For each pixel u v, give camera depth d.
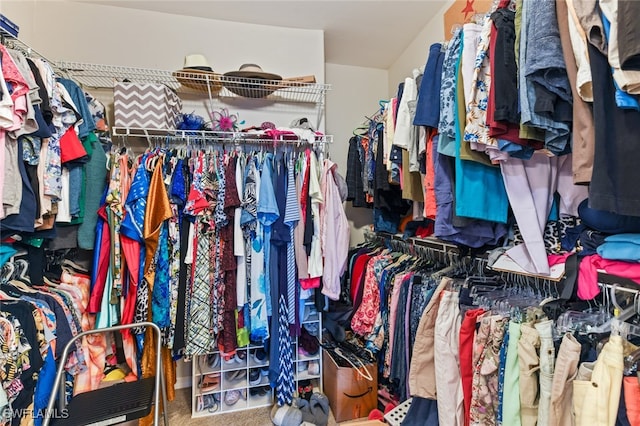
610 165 0.71
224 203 1.78
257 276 1.83
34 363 1.17
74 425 1.22
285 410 1.83
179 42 2.21
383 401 1.91
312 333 2.10
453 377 1.31
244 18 2.28
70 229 1.63
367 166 2.19
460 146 1.07
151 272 1.72
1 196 1.09
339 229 1.99
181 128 1.97
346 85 3.06
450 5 2.11
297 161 1.99
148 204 1.70
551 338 0.97
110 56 2.10
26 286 1.42
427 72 1.21
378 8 2.20
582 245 1.11
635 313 0.89
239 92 2.26
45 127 1.22
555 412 0.89
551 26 0.80
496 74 0.93
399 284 1.69
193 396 1.89
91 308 1.68
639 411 0.76
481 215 1.12
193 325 1.73
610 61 0.68
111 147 1.92
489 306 1.24
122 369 1.82
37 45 2.00
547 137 0.89
